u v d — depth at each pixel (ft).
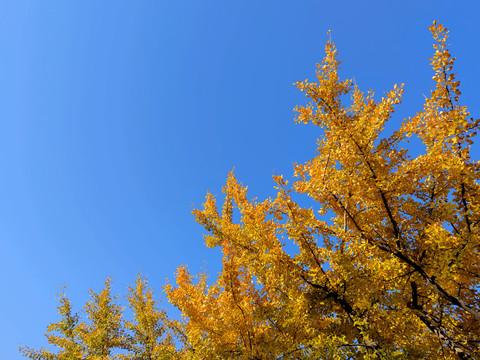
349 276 13.43
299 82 15.78
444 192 14.44
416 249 14.84
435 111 14.29
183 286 19.33
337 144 15.30
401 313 12.88
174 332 27.91
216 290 17.28
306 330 14.39
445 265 11.98
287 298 14.65
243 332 15.46
